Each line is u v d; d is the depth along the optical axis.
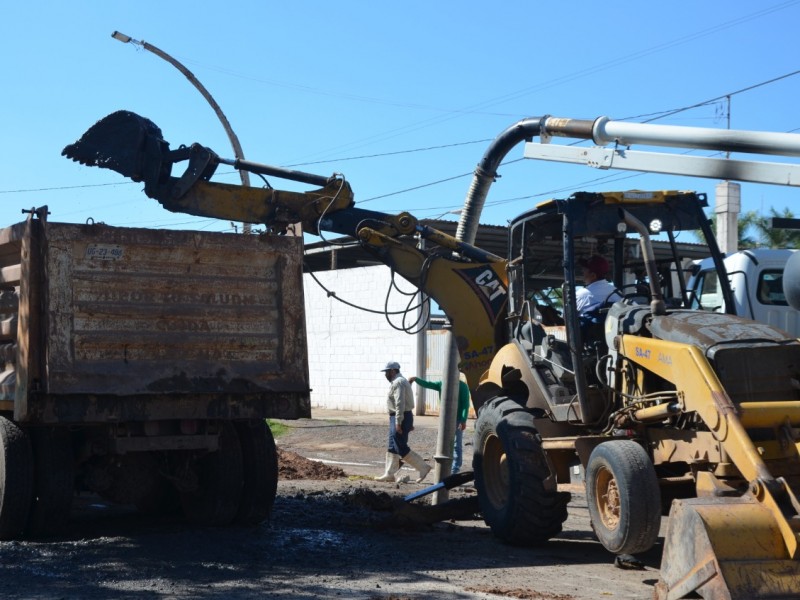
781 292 15.60
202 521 9.51
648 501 7.36
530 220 9.18
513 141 10.36
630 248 9.13
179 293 8.61
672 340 7.62
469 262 10.50
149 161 10.09
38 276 8.19
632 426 7.98
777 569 5.57
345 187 10.40
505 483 9.20
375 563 7.96
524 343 9.34
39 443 8.67
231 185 10.25
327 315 32.34
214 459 9.33
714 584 5.57
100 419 8.23
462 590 6.97
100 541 8.48
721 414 6.59
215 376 8.64
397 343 29.42
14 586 6.86
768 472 6.06
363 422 26.16
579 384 8.30
